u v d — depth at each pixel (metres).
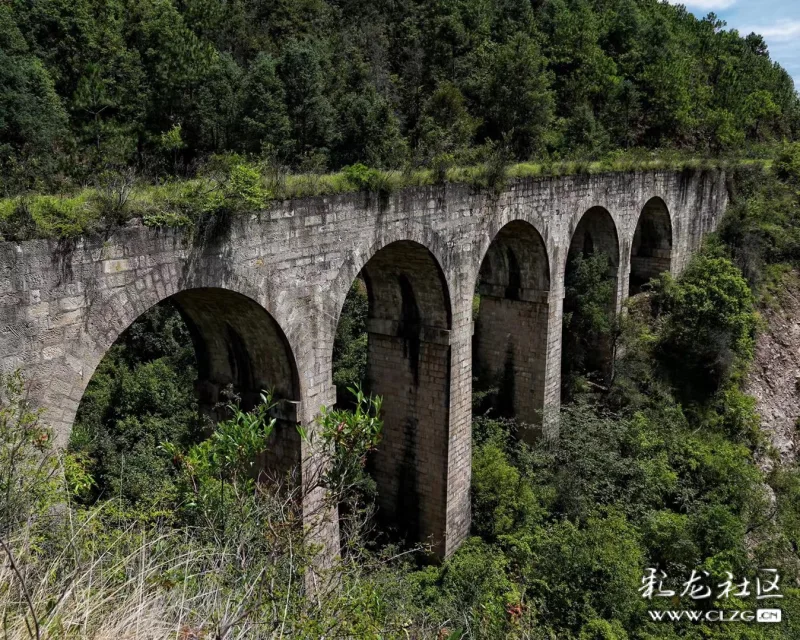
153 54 37.94
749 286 38.06
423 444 21.66
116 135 32.56
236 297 14.27
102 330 11.65
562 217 25.41
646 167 31.72
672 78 59.03
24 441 9.09
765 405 34.12
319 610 8.02
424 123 42.44
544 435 26.22
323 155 34.91
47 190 14.17
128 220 11.87
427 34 55.69
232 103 38.00
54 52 36.22
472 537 22.64
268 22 53.25
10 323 10.37
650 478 24.56
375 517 22.97
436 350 20.80
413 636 11.12
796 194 43.66
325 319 16.12
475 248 20.98
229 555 8.43
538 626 17.36
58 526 8.91
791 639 18.98
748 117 68.44
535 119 45.75
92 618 6.57
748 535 24.27
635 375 30.97
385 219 17.34
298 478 15.75
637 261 37.31
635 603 18.58
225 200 13.18
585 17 61.09
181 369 30.45
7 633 6.04
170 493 11.12
